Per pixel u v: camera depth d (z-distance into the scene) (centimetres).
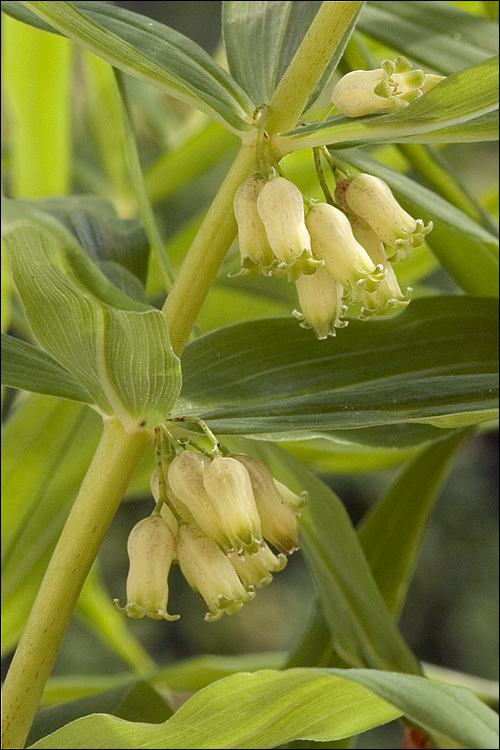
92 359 50
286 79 51
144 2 177
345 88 50
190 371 55
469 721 47
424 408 52
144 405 50
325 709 50
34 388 53
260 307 82
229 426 52
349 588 59
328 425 51
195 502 50
